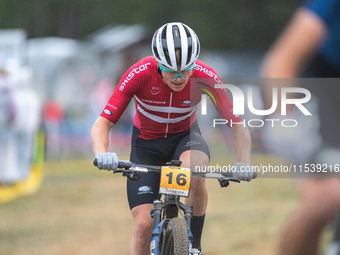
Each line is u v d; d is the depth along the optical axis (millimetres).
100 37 67062
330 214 6477
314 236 6520
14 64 27891
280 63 5969
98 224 20000
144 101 10461
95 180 31891
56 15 85438
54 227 19484
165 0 84062
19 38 30375
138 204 9844
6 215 21891
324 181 6625
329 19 5844
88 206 23688
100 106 50531
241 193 25281
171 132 11000
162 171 8805
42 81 50938
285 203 21797
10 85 27125
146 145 11156
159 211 8781
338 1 5785
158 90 10227
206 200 10188
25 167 28672
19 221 20641
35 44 54750
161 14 85438
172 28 9289
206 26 79250
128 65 63875
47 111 44938
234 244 15500
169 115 10664
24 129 28031
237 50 76938
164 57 9156
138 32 63719
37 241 17422
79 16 86625
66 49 52781
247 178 8641
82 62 54156
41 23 84625
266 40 75625
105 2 86125
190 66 9344
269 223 18047
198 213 10125
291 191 24688
